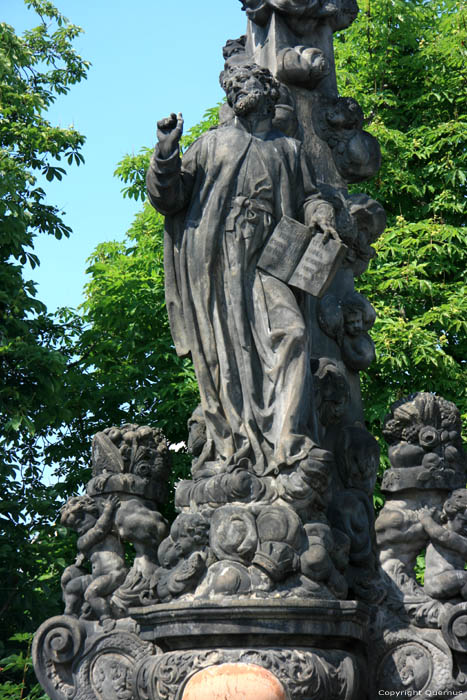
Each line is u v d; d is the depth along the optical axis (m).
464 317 14.92
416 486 7.48
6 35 16.28
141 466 7.79
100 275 16.58
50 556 14.12
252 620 6.43
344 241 8.20
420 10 17.03
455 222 16.44
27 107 16.38
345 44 16.94
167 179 7.29
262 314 7.20
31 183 15.38
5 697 11.98
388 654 7.13
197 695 6.39
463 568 7.32
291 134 8.23
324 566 6.65
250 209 7.30
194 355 7.35
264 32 8.66
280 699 6.33
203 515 6.84
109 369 16.39
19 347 14.41
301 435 6.93
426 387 14.77
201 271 7.31
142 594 7.43
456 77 16.70
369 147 8.44
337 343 8.04
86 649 7.39
